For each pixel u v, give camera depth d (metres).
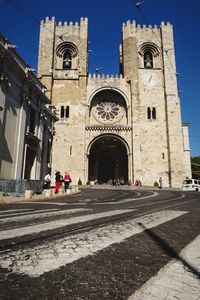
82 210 7.91
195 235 4.27
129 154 40.34
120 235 4.11
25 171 22.02
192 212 7.86
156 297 1.93
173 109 41.84
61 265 2.64
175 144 40.22
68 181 22.28
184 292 2.02
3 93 17.89
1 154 17.48
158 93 43.69
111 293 2.01
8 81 18.45
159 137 41.50
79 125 41.31
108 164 47.56
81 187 34.72
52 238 3.82
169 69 44.12
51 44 44.59
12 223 5.18
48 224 5.03
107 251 3.20
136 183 37.81
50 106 29.20
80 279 2.29
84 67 44.09
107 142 43.91
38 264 2.65
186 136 49.22
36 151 23.75
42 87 25.72
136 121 41.28
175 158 39.62
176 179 38.78
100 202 12.17
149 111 43.03
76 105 42.28
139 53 45.94
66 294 1.98
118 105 44.22
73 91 43.09
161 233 4.38
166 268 2.59
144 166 40.22
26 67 21.92
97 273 2.45
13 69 19.20
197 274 2.43
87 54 46.84
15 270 2.47
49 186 22.53
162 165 40.28
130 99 43.22
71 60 45.59
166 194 20.62
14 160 19.52
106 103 44.38
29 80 21.52
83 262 2.76
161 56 45.72
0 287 2.08
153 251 3.25
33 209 8.59
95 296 1.95
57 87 43.25
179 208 9.23
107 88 43.50
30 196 15.27
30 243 3.50
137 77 43.75
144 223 5.39
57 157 39.88
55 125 41.16
